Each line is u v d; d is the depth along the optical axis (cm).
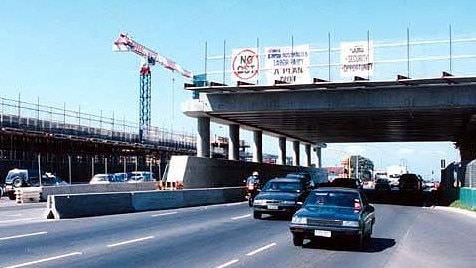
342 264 1317
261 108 4066
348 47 3525
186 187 4228
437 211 3406
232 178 5038
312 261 1348
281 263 1303
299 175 3269
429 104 3678
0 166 5219
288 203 2484
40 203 3741
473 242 1795
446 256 1479
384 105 3772
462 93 3616
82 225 2122
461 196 3850
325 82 3556
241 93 4106
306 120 4991
